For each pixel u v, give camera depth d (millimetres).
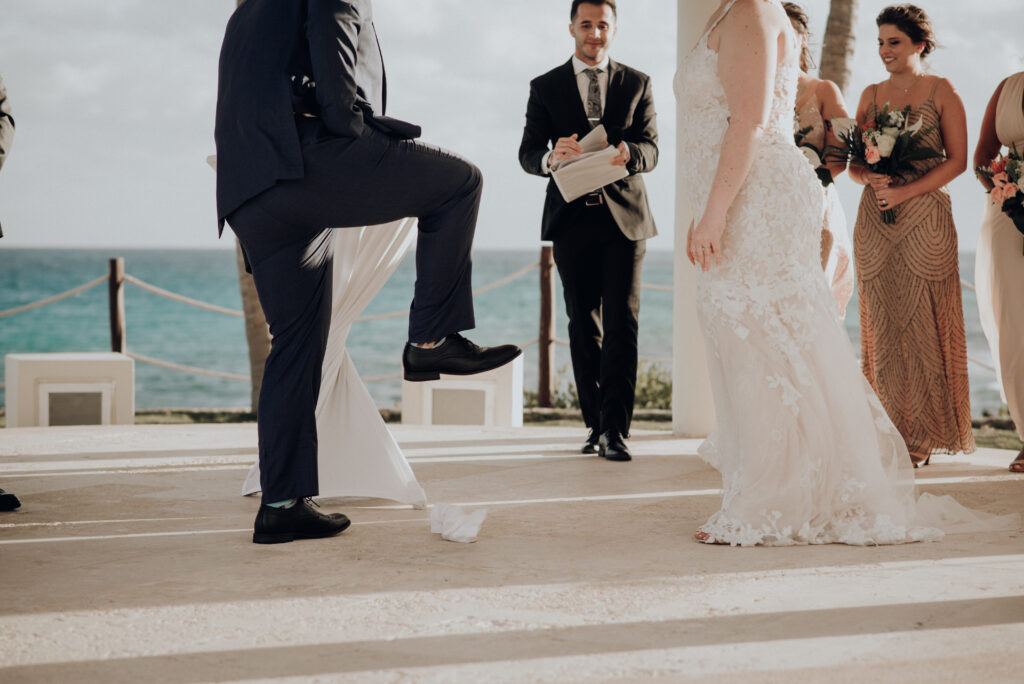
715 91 3545
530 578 2951
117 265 9453
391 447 4047
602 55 5305
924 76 5160
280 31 3227
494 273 73500
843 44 11562
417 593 2793
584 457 5438
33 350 45406
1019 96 4961
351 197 3252
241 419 9461
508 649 2328
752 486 3441
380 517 3873
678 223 6266
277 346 3422
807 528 3422
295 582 2920
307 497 3508
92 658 2293
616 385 5328
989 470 5043
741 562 3145
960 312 5160
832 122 5074
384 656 2291
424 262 3408
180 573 3027
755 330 3504
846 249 5230
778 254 3520
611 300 5301
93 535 3566
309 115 3244
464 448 5812
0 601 2734
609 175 4785
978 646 2307
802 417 3469
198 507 4086
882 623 2490
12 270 72562
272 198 3227
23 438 6246
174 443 6020
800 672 2156
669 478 4758
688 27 5941
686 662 2227
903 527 3424
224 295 67812
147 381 34781
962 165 5035
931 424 5148
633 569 3057
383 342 42781
